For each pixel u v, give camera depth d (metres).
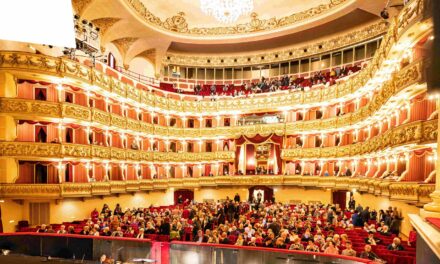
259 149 35.16
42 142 20.81
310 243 9.99
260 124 34.84
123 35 31.12
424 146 14.29
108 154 25.88
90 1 24.55
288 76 37.06
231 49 38.31
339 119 29.03
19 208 20.30
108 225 15.41
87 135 24.89
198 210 21.05
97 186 23.95
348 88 27.05
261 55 38.41
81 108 22.81
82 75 22.48
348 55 33.16
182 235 13.59
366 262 5.25
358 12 29.25
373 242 11.24
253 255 6.17
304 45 36.12
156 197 33.47
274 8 32.03
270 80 37.84
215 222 17.33
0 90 19.84
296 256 5.87
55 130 22.92
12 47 21.08
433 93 2.12
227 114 37.03
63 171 22.47
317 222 16.02
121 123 27.80
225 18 22.75
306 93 31.97
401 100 16.56
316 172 32.72
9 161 19.88
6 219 19.44
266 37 34.16
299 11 31.39
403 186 14.70
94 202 24.80
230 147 37.22
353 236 13.10
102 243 7.20
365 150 23.39
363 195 25.48
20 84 21.45
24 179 21.12
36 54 20.06
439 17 2.10
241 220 16.19
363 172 27.05
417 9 10.81
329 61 34.72
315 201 32.00
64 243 7.40
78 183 22.28
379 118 22.56
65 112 21.53
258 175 33.81
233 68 39.62
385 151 18.36
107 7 26.38
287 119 34.75
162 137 35.19
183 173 37.06
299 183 31.91
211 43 35.91
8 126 19.98
